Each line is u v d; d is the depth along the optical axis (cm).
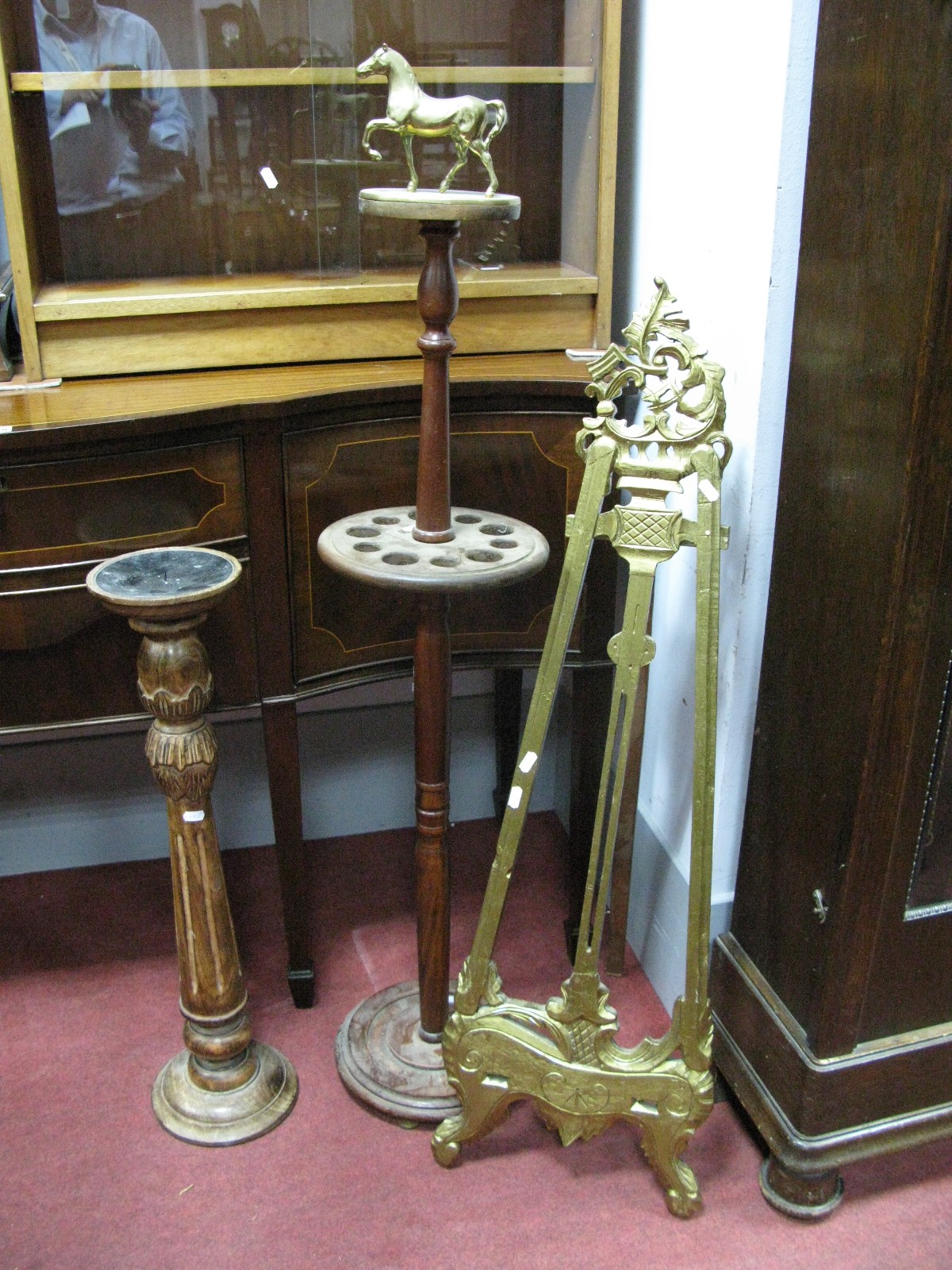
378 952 199
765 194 136
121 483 147
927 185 111
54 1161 157
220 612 158
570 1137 150
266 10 172
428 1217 150
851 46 121
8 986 190
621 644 134
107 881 218
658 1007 186
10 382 167
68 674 156
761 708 153
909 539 120
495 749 234
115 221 177
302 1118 165
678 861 178
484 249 191
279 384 162
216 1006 158
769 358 141
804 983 146
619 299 191
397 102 130
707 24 148
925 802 134
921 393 115
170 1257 143
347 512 160
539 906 212
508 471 164
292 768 169
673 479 129
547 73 179
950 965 147
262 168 180
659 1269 143
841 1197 153
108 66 169
